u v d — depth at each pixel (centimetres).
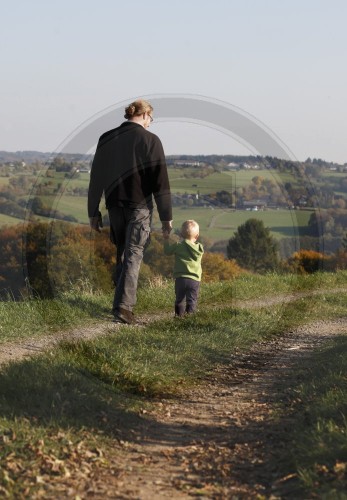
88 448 910
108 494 772
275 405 1155
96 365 1267
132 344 1460
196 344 1497
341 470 786
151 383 1252
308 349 1711
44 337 1573
